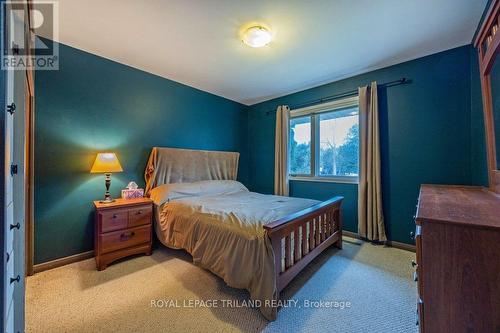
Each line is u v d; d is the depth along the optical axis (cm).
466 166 226
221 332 134
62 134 225
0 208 69
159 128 310
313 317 147
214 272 180
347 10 174
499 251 77
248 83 337
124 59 259
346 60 260
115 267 217
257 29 197
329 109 334
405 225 262
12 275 88
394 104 271
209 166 360
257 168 441
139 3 165
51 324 139
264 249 149
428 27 197
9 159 77
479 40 184
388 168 275
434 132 244
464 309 82
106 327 137
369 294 173
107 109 258
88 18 183
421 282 90
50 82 217
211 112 385
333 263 225
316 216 211
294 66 276
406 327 138
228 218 186
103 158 230
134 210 236
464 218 87
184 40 218
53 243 218
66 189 227
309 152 365
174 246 231
